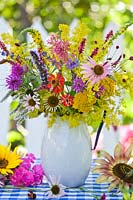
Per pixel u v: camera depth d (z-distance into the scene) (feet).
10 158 5.87
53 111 5.44
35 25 8.61
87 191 5.48
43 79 5.34
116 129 8.77
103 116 5.51
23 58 5.48
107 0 11.65
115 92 5.44
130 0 11.28
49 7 12.39
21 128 8.96
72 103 5.37
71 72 5.39
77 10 12.16
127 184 5.19
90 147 5.70
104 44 5.50
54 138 5.59
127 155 5.49
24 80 5.36
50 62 5.49
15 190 5.69
